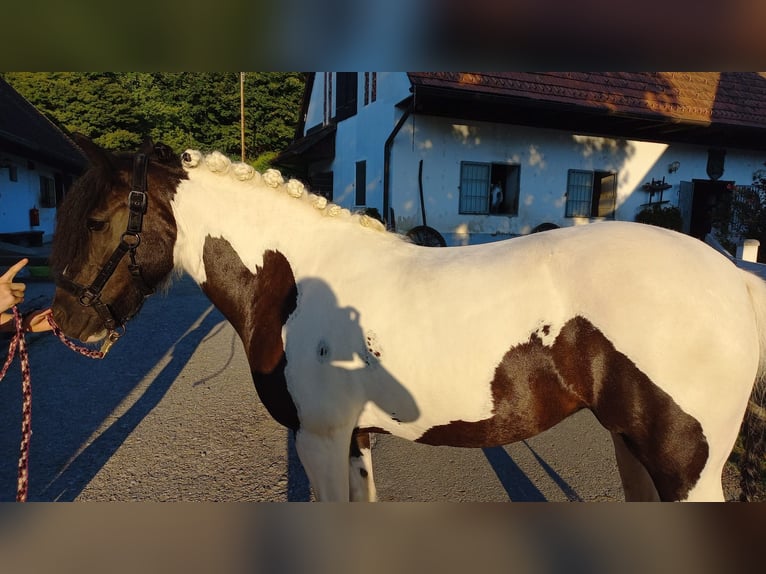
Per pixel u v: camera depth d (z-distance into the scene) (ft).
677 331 5.13
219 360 18.69
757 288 5.61
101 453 11.40
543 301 5.64
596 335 5.41
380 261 6.55
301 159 57.00
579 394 5.66
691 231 44.70
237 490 9.86
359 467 7.29
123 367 17.81
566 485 10.16
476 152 38.06
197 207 6.95
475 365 5.69
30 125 54.80
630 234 5.74
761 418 5.90
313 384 6.30
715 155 43.83
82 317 6.60
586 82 37.63
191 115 84.43
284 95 87.20
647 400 5.24
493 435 5.94
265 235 6.95
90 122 77.71
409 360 5.90
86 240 6.50
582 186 41.14
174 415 13.64
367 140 41.29
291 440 12.15
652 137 41.88
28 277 32.99
